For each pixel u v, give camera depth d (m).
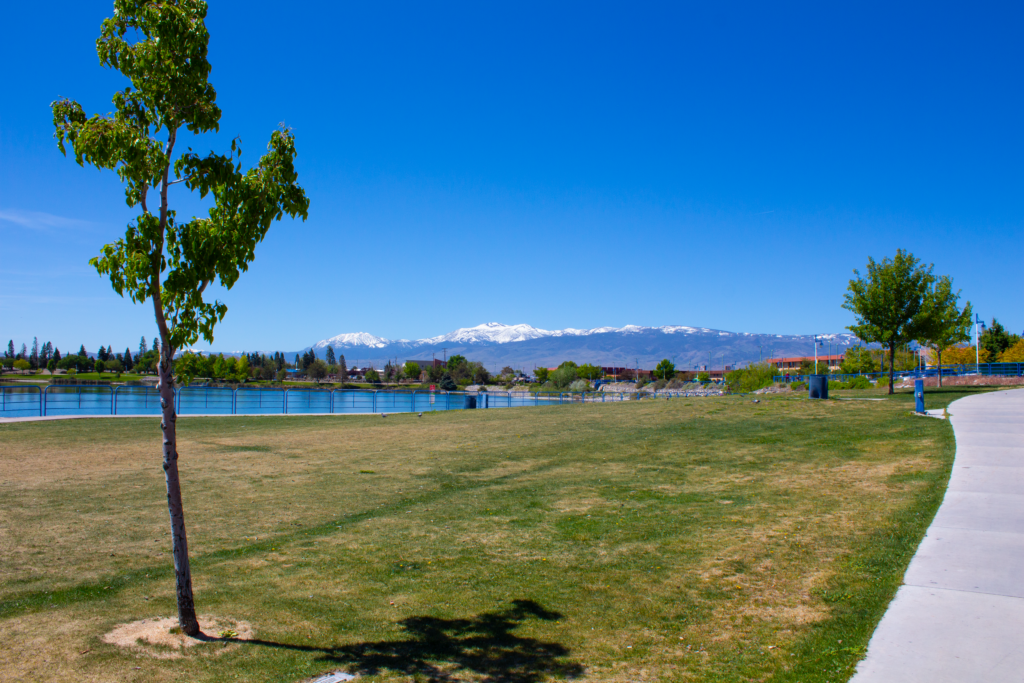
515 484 12.22
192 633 5.64
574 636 5.56
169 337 5.57
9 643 5.42
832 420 18.81
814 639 5.14
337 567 7.52
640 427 20.39
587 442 17.53
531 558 7.71
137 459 15.52
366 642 5.51
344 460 15.51
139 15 5.37
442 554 7.95
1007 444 12.43
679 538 8.18
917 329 27.58
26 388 30.94
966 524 7.54
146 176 5.37
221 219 5.70
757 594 6.20
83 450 16.95
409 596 6.60
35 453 16.36
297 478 13.13
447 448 17.38
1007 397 23.73
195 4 5.52
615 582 6.80
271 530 9.14
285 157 5.89
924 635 4.96
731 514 9.15
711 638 5.36
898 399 24.55
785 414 21.34
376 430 22.70
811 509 9.05
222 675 4.87
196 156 5.66
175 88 5.39
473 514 9.95
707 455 14.38
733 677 4.66
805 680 4.49
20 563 7.58
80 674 4.86
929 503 8.55
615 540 8.27
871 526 7.93
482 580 7.02
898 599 5.64
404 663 5.09
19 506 10.47
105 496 11.27
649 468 13.23
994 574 6.04
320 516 9.95
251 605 6.37
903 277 27.77
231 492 11.73
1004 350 62.97
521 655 5.21
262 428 23.66
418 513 10.09
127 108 5.48
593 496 10.88
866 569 6.50
